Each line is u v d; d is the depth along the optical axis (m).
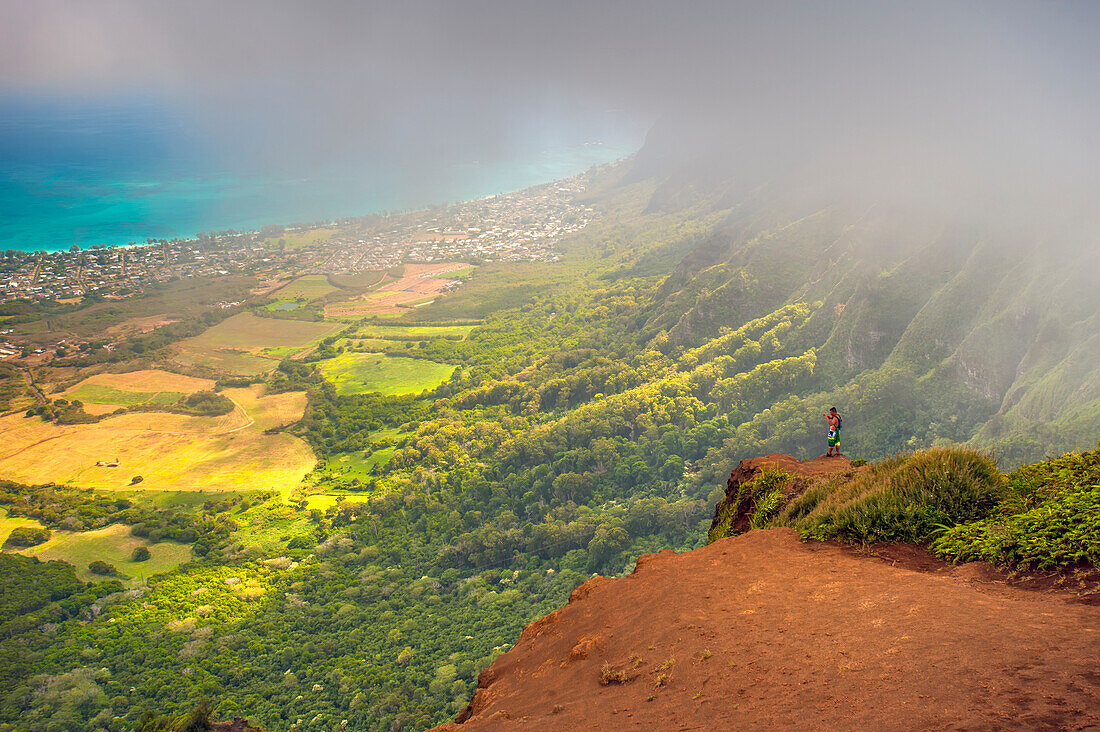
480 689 8.91
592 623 9.16
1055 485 8.52
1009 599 6.36
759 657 6.36
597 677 7.38
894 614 6.55
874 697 5.01
